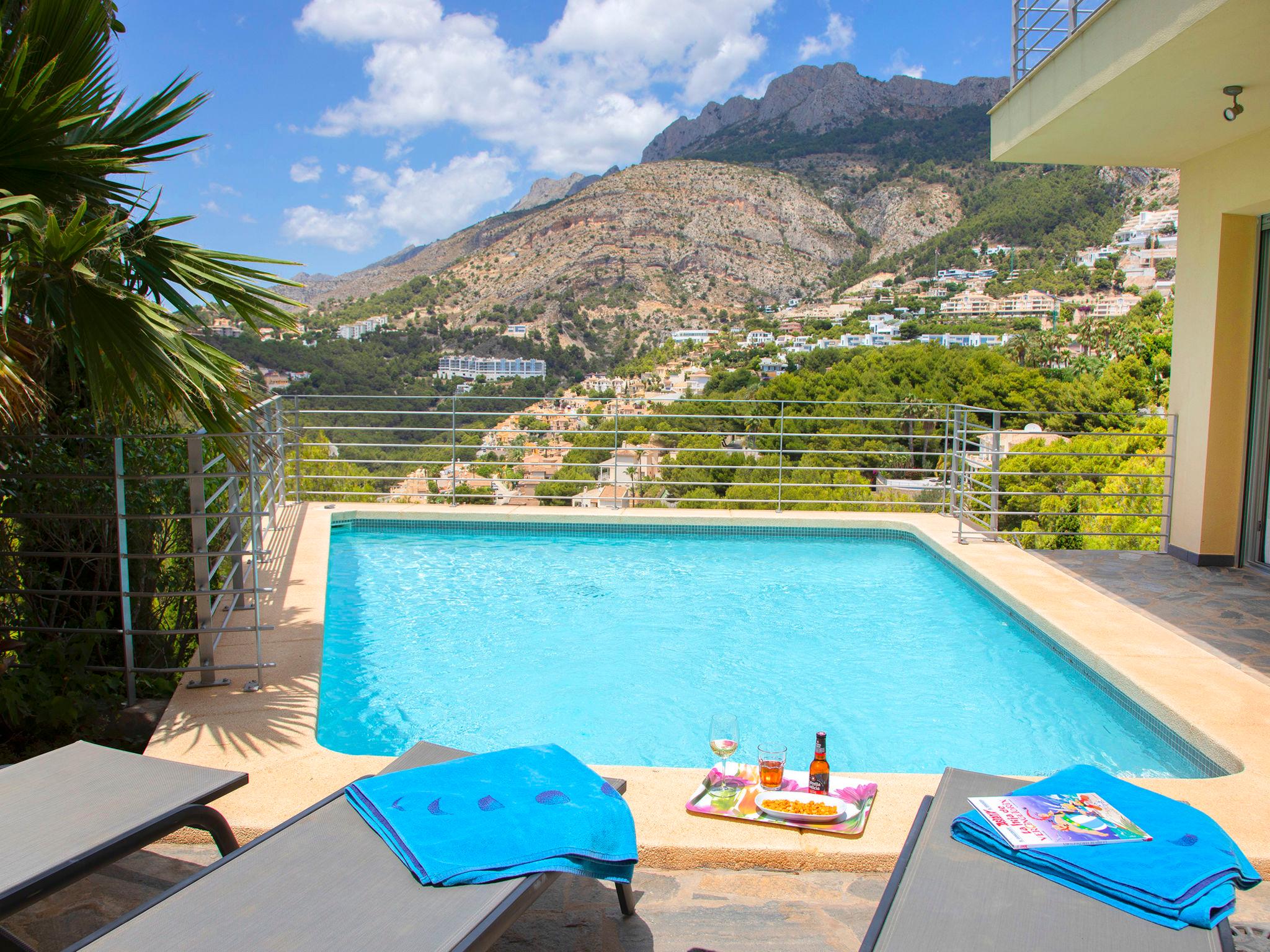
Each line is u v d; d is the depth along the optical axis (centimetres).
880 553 780
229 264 393
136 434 406
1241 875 181
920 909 167
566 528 844
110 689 399
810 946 221
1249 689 404
